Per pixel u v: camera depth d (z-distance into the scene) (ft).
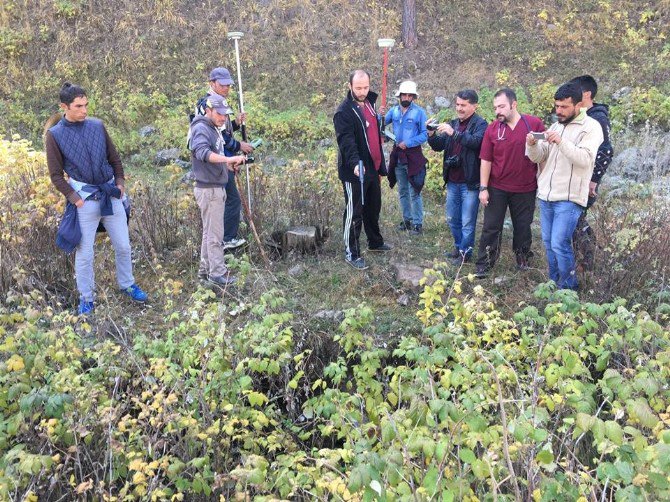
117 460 11.30
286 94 43.32
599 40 45.11
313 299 17.65
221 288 16.96
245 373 13.65
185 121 38.34
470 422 9.02
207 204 16.93
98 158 15.47
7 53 43.06
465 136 18.43
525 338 12.19
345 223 18.81
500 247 19.08
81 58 43.39
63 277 17.71
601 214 18.90
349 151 17.84
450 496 8.37
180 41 45.52
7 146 24.22
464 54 45.88
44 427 10.99
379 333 16.19
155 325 16.38
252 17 47.26
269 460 12.35
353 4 48.83
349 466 10.23
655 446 7.80
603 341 11.80
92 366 13.35
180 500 11.02
